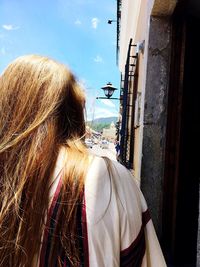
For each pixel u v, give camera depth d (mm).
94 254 660
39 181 696
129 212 713
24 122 755
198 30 3260
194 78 3242
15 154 722
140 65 5137
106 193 707
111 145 18266
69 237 660
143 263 733
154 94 3271
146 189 3223
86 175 710
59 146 750
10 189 694
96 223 674
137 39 6559
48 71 811
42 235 666
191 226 3090
